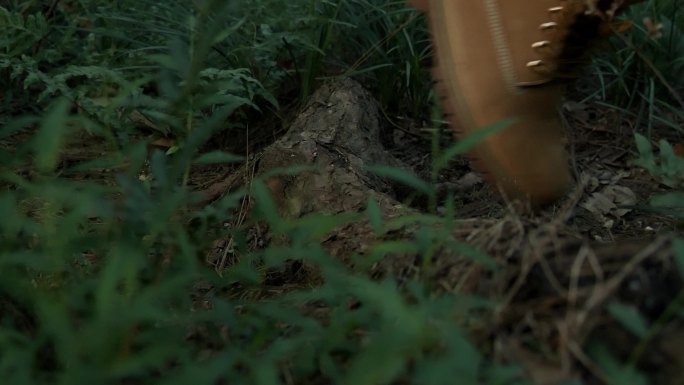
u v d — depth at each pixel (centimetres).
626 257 145
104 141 290
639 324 118
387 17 305
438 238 151
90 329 125
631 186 258
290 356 145
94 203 147
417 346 121
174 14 301
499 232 154
